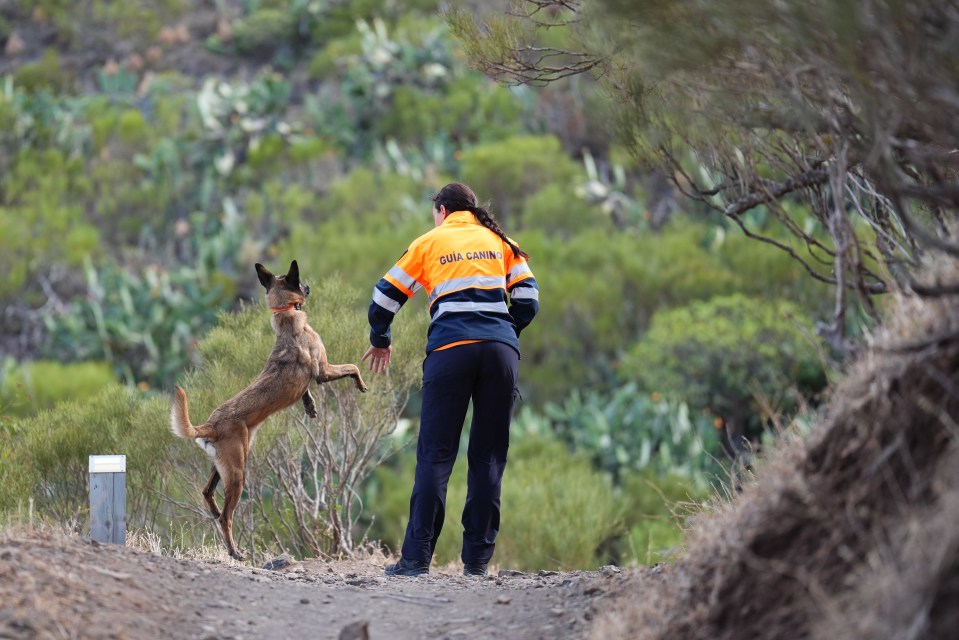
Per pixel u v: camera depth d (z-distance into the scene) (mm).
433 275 15312
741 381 48094
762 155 15562
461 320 15109
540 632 11617
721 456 47875
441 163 73312
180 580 12906
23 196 70750
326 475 21672
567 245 61375
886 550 8633
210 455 16375
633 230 65438
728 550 10242
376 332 15531
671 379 49438
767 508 10289
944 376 9430
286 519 22203
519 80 16719
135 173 75562
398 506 38062
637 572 12695
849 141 11602
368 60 82312
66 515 19516
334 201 68500
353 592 13742
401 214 65875
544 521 31938
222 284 61250
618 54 14250
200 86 91688
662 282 57219
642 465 44688
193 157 76125
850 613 8320
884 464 9570
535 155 67500
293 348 16906
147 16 98750
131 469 20000
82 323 56781
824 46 10211
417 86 82125
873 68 9969
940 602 7980
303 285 17500
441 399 15141
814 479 10117
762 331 48312
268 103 78250
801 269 52781
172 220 73500
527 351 57062
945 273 11023
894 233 14352
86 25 98938
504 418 15484
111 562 12797
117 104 85062
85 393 43688
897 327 10570
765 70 11383
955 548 8078
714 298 51906
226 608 12266
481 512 15703
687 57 11594
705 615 9859
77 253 64938
